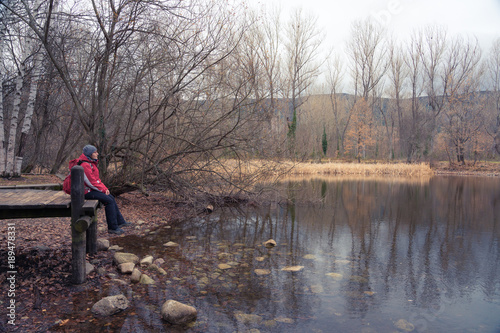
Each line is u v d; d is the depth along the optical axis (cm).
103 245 549
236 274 481
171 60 779
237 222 872
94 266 465
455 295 430
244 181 1070
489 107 4212
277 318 353
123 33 761
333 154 5797
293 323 344
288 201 1196
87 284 404
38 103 1277
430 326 347
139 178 882
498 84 4219
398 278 488
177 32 804
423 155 4066
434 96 4144
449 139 3959
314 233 769
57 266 442
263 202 1148
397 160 4525
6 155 1048
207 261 536
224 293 413
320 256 589
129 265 462
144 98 902
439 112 4150
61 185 584
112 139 880
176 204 1055
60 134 1538
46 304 351
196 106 883
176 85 797
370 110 4797
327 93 5956
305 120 5034
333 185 1852
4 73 1076
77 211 384
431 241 711
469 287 458
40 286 386
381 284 462
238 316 354
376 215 1012
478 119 3822
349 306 389
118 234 644
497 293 439
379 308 387
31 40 992
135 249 584
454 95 3916
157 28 783
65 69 826
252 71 929
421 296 424
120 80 858
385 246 667
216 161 960
